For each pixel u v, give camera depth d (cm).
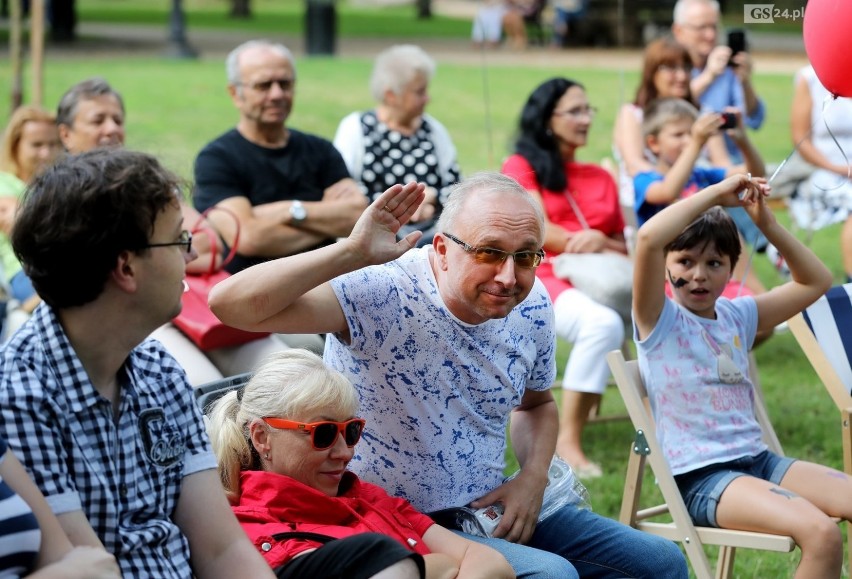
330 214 755
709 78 1062
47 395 314
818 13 570
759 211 544
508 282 421
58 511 310
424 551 414
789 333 1053
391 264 441
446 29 3791
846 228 929
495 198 426
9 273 735
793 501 494
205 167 765
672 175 792
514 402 463
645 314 536
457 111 2133
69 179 314
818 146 1059
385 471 449
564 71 2562
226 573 346
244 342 650
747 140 813
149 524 335
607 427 826
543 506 479
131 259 318
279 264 407
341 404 410
